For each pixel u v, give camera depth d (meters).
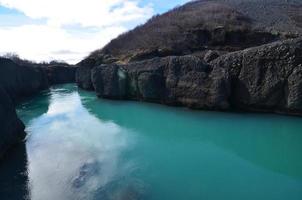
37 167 12.26
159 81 20.67
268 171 10.85
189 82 18.52
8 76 29.64
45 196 9.92
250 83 15.84
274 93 15.02
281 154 12.18
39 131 17.77
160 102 21.11
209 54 19.00
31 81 36.22
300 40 14.01
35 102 29.53
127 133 16.14
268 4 40.81
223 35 29.70
